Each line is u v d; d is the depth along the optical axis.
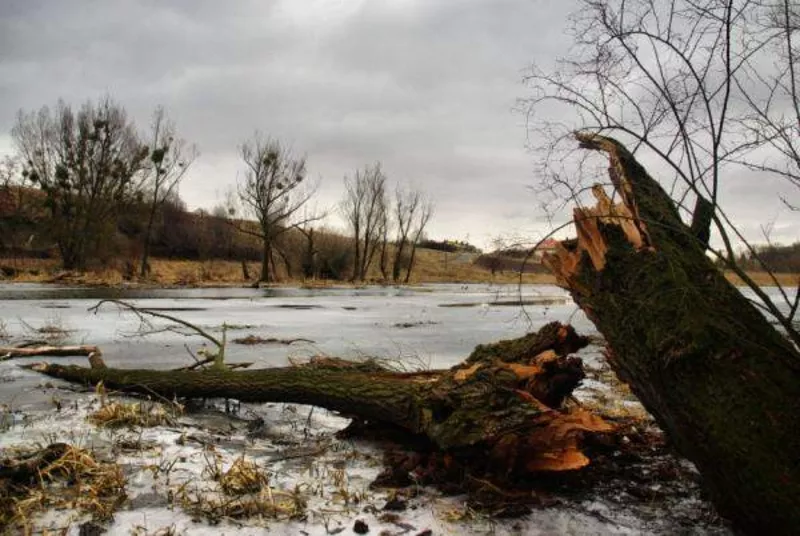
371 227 56.69
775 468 3.03
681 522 3.82
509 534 3.60
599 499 4.18
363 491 4.20
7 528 3.40
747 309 3.76
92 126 42.62
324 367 6.24
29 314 17.92
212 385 6.48
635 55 3.78
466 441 4.30
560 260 4.75
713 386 3.36
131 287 36.25
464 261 76.44
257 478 4.21
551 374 4.73
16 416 6.04
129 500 3.87
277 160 46.41
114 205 44.78
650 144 3.73
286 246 56.97
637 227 4.24
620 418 6.05
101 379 7.45
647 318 3.79
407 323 18.27
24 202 46.47
